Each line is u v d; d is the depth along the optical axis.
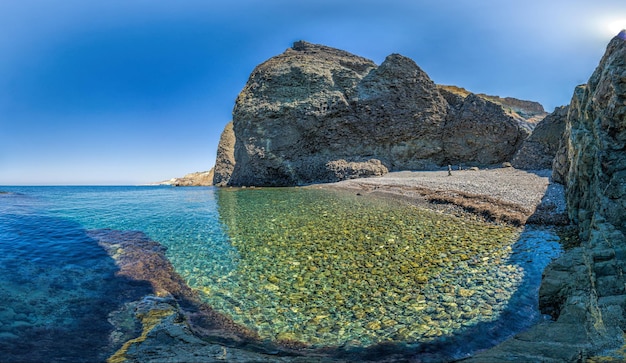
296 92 47.09
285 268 10.66
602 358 5.17
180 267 11.09
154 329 7.14
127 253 12.70
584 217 12.19
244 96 50.31
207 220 18.83
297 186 42.03
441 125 46.22
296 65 48.72
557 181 22.84
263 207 22.31
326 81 47.50
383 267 10.38
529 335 6.37
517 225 14.90
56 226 17.81
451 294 8.53
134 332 7.04
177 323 7.45
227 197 30.80
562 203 17.31
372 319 7.51
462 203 18.73
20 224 18.39
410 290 8.82
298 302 8.41
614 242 7.65
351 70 49.22
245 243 13.54
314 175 44.28
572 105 20.09
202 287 9.46
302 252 12.06
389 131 45.94
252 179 47.41
